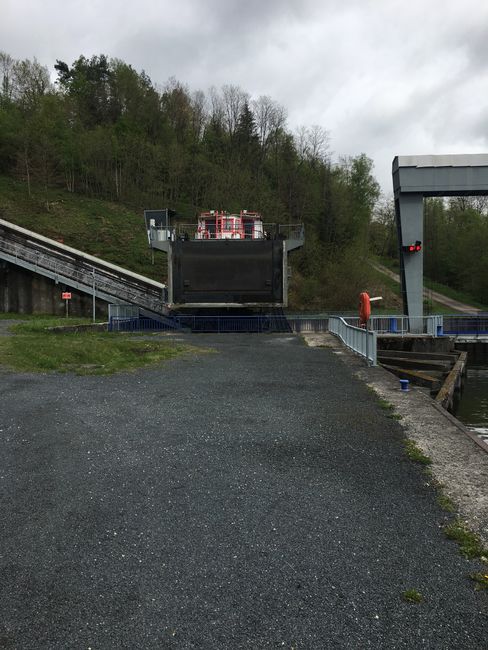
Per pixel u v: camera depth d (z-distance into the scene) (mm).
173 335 25609
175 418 8375
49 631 3152
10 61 87250
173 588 3611
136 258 53812
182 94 105125
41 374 12273
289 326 29125
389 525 4625
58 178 75375
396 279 81688
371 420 8406
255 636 3119
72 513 4809
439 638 3113
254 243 28406
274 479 5750
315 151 86562
